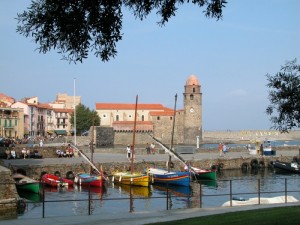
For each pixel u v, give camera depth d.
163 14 13.07
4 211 30.66
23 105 151.75
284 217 16.23
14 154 63.34
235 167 70.06
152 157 67.75
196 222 16.09
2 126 130.00
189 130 152.25
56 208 33.41
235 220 16.05
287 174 63.25
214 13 13.04
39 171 51.88
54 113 180.38
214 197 39.53
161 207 34.09
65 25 11.99
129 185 48.12
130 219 18.50
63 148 69.94
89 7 12.03
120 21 12.55
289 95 13.41
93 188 45.75
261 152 77.31
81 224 17.30
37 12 12.16
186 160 63.97
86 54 12.59
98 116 169.25
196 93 152.62
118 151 76.56
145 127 155.75
